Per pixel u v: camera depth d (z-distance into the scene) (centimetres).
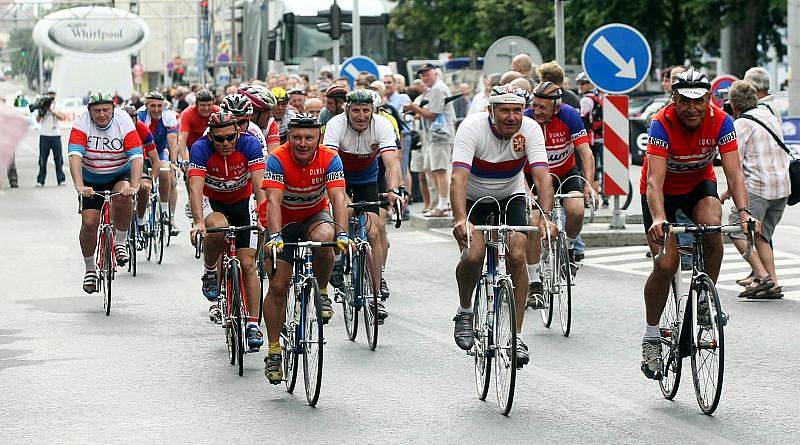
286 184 1739
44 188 5738
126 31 12006
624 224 3491
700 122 1590
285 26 7638
